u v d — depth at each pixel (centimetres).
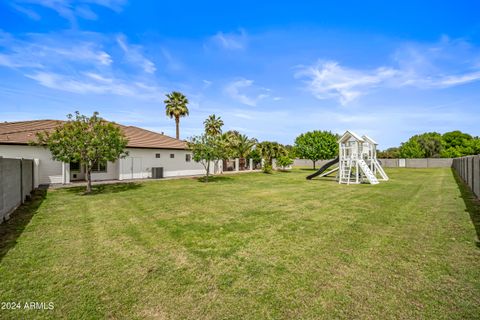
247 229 588
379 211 780
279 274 360
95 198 1026
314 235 540
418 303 285
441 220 659
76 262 404
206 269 378
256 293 310
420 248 459
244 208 833
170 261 407
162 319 260
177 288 322
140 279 347
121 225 623
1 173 623
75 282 338
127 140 1271
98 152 1112
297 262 402
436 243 485
